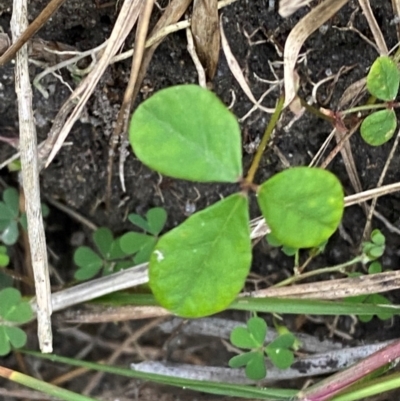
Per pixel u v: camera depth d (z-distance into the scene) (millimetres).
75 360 325
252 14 302
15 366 355
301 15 302
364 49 307
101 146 327
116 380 359
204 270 260
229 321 350
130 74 303
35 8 301
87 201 343
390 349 304
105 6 303
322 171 257
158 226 332
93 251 338
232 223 258
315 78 310
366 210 330
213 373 344
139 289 329
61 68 310
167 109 254
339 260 340
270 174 328
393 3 301
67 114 308
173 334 352
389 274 320
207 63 302
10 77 313
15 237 340
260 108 309
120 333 357
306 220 259
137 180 334
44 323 307
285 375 339
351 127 312
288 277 344
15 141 330
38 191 302
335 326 347
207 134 254
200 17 296
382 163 321
